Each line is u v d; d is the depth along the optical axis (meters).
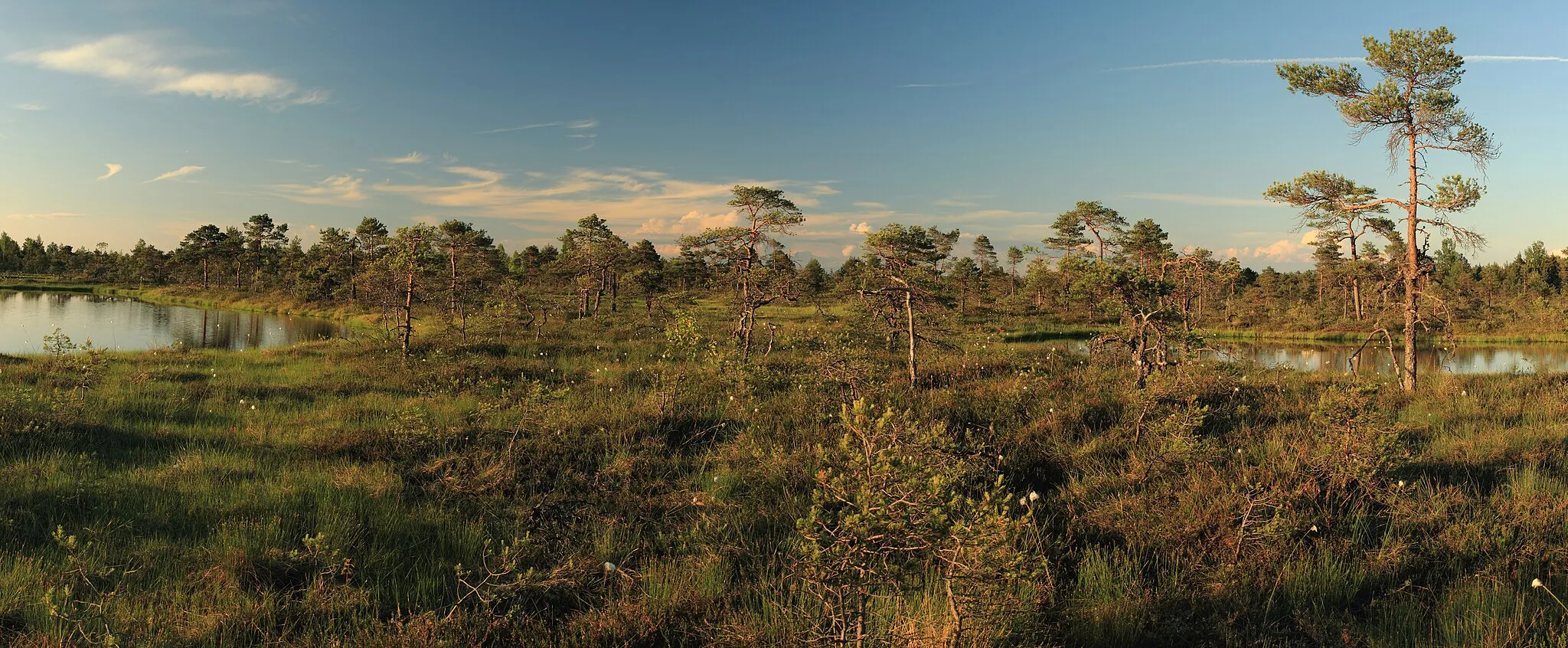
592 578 5.84
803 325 22.03
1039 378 13.70
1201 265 15.82
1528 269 87.88
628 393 13.29
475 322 27.36
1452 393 13.48
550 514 7.18
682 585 5.55
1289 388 13.27
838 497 4.20
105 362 14.40
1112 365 15.51
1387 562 5.76
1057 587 5.49
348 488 7.43
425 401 12.53
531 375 16.05
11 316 44.12
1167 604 5.22
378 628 4.80
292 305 58.84
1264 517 6.40
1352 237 33.41
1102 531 6.58
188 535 6.20
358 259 63.09
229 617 4.82
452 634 4.77
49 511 6.48
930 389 12.95
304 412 11.70
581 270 38.56
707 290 55.69
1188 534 6.25
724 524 6.87
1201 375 12.37
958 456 7.78
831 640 4.16
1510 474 7.62
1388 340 15.82
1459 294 59.19
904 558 4.17
